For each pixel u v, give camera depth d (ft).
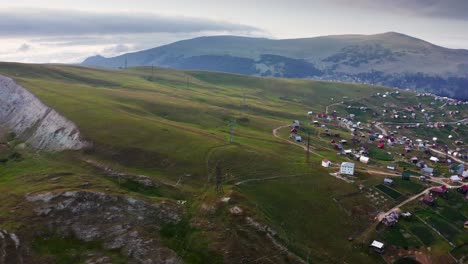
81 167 441.68
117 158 451.53
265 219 348.18
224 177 420.36
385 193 430.61
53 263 279.08
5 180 411.13
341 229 362.12
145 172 425.69
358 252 335.26
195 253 305.32
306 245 332.60
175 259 296.71
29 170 438.40
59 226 315.99
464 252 342.44
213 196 376.48
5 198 352.28
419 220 383.45
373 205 403.75
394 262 327.88
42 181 395.14
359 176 463.42
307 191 414.41
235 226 333.01
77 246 302.04
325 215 378.12
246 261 298.15
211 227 333.01
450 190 450.71
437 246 346.95
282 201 388.98
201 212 354.33
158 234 326.65
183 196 384.47
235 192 383.24
